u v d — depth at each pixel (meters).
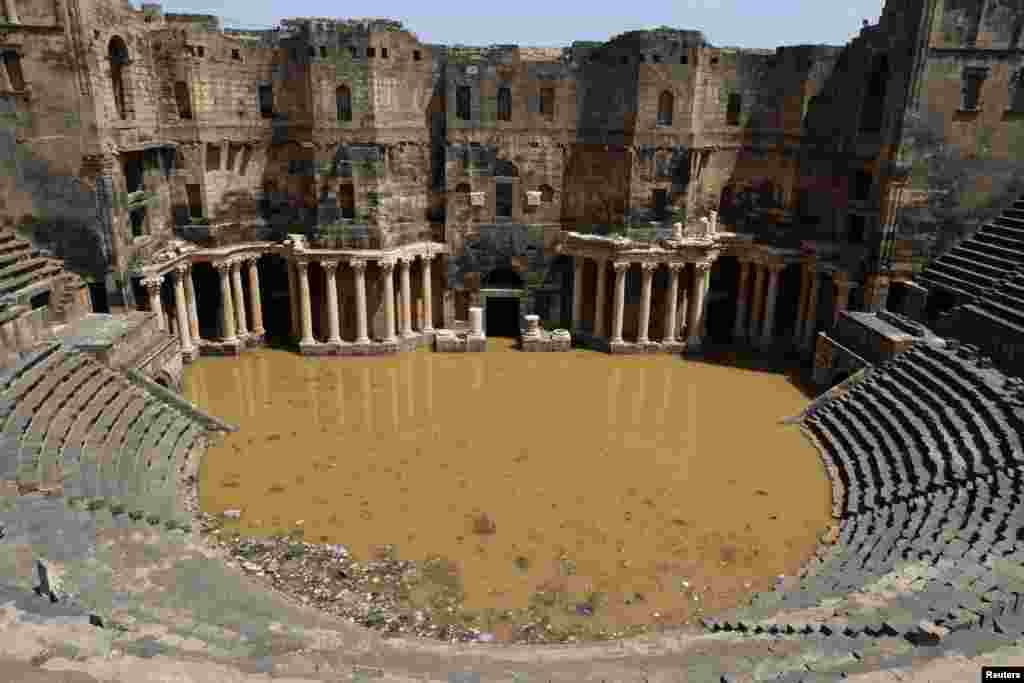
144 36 38.91
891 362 34.81
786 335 48.28
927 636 15.35
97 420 28.20
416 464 30.98
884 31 38.81
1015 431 26.44
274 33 42.47
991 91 37.22
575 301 46.88
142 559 20.72
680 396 39.03
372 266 44.56
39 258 35.56
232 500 27.70
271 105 43.09
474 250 46.53
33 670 13.32
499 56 43.28
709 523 26.81
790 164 44.62
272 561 23.67
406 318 45.66
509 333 49.91
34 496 22.02
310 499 28.00
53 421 26.42
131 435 28.91
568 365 43.69
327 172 42.09
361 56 40.16
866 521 25.81
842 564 22.91
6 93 34.03
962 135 37.94
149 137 39.78
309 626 19.19
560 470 30.67
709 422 35.72
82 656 13.93
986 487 24.06
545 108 44.62
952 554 20.62
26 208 35.62
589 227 46.84
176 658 14.40
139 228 40.28
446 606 21.95
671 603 22.33
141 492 25.45
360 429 34.28
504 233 46.38
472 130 44.22
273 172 44.12
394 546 25.06
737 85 44.50
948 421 28.70
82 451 25.73
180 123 40.78
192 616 18.06
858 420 32.97
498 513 27.31
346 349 44.44
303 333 44.41
